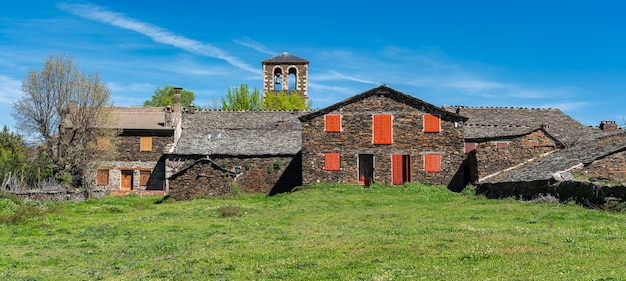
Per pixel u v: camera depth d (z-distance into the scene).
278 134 52.41
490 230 18.95
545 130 45.88
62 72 49.03
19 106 48.03
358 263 14.50
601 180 25.88
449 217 24.53
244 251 17.41
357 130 45.16
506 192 32.81
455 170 44.50
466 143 48.16
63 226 26.22
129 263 16.73
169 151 49.91
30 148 49.16
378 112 45.16
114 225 25.92
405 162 44.88
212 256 16.67
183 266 15.62
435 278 12.34
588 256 13.61
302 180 45.25
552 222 20.77
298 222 25.41
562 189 26.55
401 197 37.50
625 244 14.95
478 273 12.55
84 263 17.23
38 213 30.12
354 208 31.69
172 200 41.00
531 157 39.69
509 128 50.03
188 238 21.39
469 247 15.73
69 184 47.56
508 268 12.83
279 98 70.31
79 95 49.62
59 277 15.10
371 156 45.50
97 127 49.62
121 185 52.50
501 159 40.09
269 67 72.62
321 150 45.22
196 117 56.53
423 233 19.20
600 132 51.00
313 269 14.14
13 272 15.84
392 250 16.02
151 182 52.41
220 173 41.59
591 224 19.73
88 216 30.61
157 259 17.22
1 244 21.16
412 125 45.03
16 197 35.03
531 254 14.23
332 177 44.94
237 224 25.27
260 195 43.78
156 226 25.28
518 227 19.73
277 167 48.31
